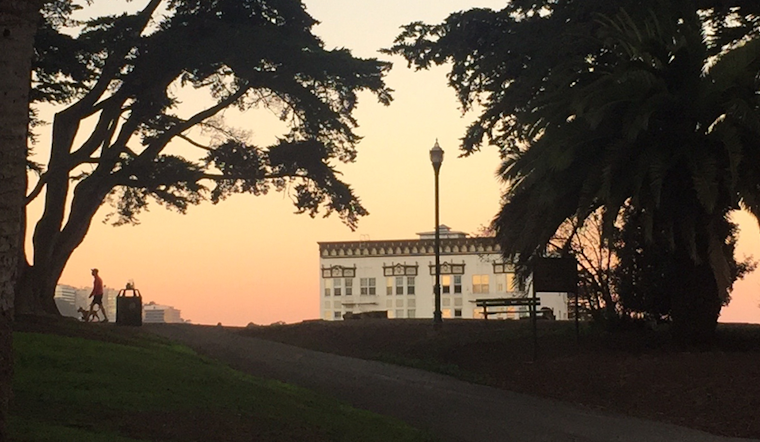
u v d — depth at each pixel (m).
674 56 19.02
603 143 19.73
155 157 34.06
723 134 17.89
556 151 18.97
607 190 18.44
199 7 33.59
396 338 26.30
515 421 14.55
